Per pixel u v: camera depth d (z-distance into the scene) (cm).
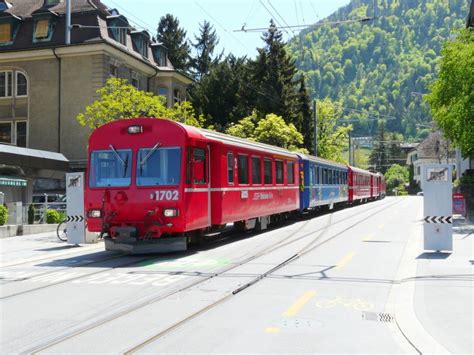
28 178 3006
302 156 2770
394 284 990
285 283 1005
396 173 11850
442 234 1388
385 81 16750
